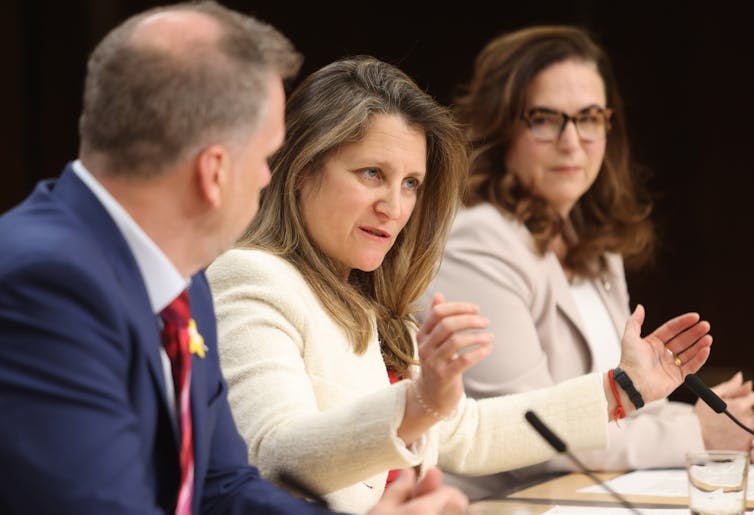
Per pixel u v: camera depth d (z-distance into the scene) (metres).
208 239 4.46
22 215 4.23
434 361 5.05
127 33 4.30
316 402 6.01
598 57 10.12
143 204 4.32
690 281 19.50
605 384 7.05
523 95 9.66
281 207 6.42
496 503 6.59
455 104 10.24
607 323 9.87
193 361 4.71
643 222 10.27
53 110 18.03
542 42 9.82
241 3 19.39
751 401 8.52
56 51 18.02
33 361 3.88
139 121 4.21
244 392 5.73
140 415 4.23
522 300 9.20
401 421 5.21
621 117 10.30
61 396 3.88
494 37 20.09
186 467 4.51
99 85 4.26
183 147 4.25
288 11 19.61
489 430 7.14
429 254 6.98
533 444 7.10
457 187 6.95
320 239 6.41
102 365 4.02
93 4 18.02
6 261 3.98
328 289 6.32
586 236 9.94
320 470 5.32
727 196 19.41
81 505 3.85
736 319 19.30
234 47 4.34
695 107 19.53
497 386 8.85
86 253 4.11
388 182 6.39
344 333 6.29
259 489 5.09
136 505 3.96
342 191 6.32
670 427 8.40
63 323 3.95
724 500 5.71
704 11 19.41
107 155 4.28
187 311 4.66
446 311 5.05
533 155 9.62
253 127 4.37
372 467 5.27
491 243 9.26
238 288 6.09
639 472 8.12
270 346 5.88
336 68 6.50
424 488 4.62
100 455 3.91
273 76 4.45
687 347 7.07
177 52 4.25
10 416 3.84
